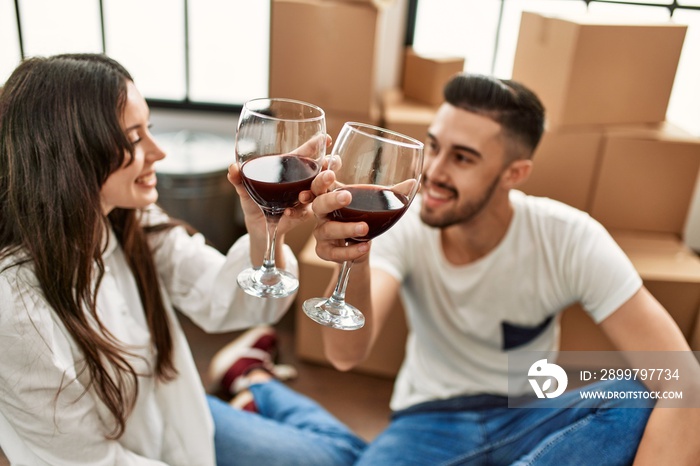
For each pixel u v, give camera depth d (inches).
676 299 81.1
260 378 80.7
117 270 47.9
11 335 39.2
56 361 40.6
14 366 39.7
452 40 108.7
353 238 31.5
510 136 53.4
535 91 88.1
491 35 107.5
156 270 49.3
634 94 84.4
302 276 83.4
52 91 39.1
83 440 42.6
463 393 61.5
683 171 85.6
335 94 90.9
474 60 109.9
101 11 104.2
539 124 55.2
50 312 41.7
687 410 44.7
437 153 55.5
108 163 40.5
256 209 37.2
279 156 30.0
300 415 65.5
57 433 41.4
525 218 58.2
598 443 45.7
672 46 82.3
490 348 61.8
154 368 48.9
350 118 91.6
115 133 39.9
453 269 59.3
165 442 51.3
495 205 56.4
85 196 40.2
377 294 54.0
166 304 50.1
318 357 89.4
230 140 108.7
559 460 45.6
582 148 85.0
